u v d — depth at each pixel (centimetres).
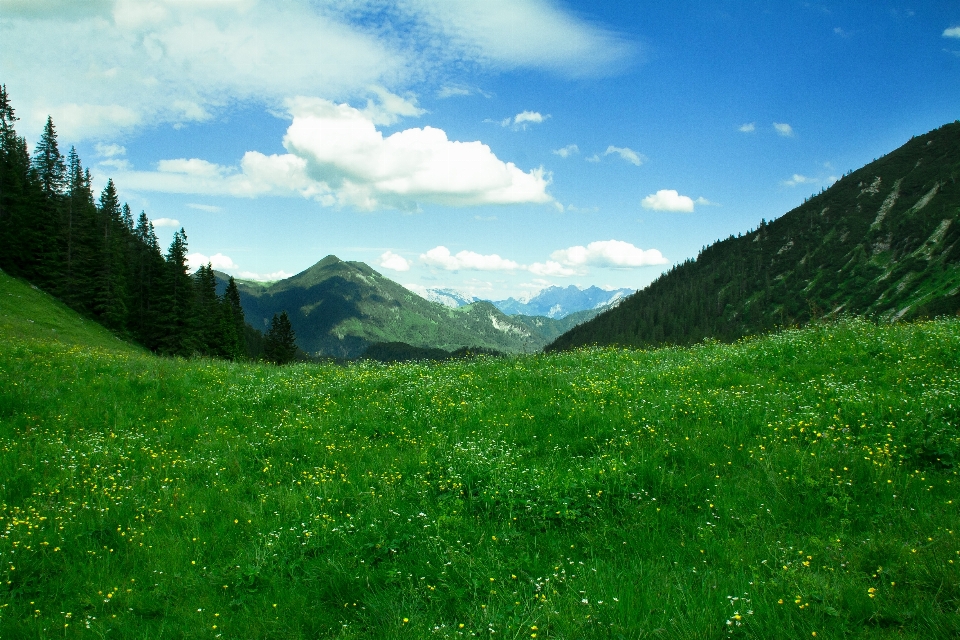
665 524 636
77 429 1112
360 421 1111
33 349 1884
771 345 1388
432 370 1599
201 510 745
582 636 440
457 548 600
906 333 1340
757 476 719
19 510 734
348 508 735
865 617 441
